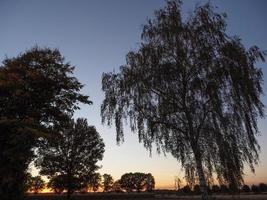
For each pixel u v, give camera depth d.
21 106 30.28
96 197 84.62
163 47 21.25
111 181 155.00
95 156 58.22
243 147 18.84
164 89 21.17
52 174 55.31
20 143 27.59
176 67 20.73
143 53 21.58
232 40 20.53
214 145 19.39
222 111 18.95
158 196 98.19
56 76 31.83
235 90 18.94
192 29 21.11
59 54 32.94
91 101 32.66
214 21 20.89
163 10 22.34
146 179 158.38
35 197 68.50
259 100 19.02
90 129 59.34
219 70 19.34
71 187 56.12
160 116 21.38
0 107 30.16
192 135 20.34
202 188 19.58
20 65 31.23
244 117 18.84
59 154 56.03
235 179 18.61
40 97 30.67
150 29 22.11
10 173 27.47
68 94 31.98
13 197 28.67
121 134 21.81
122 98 22.03
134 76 21.53
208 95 19.38
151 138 21.56
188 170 20.73
